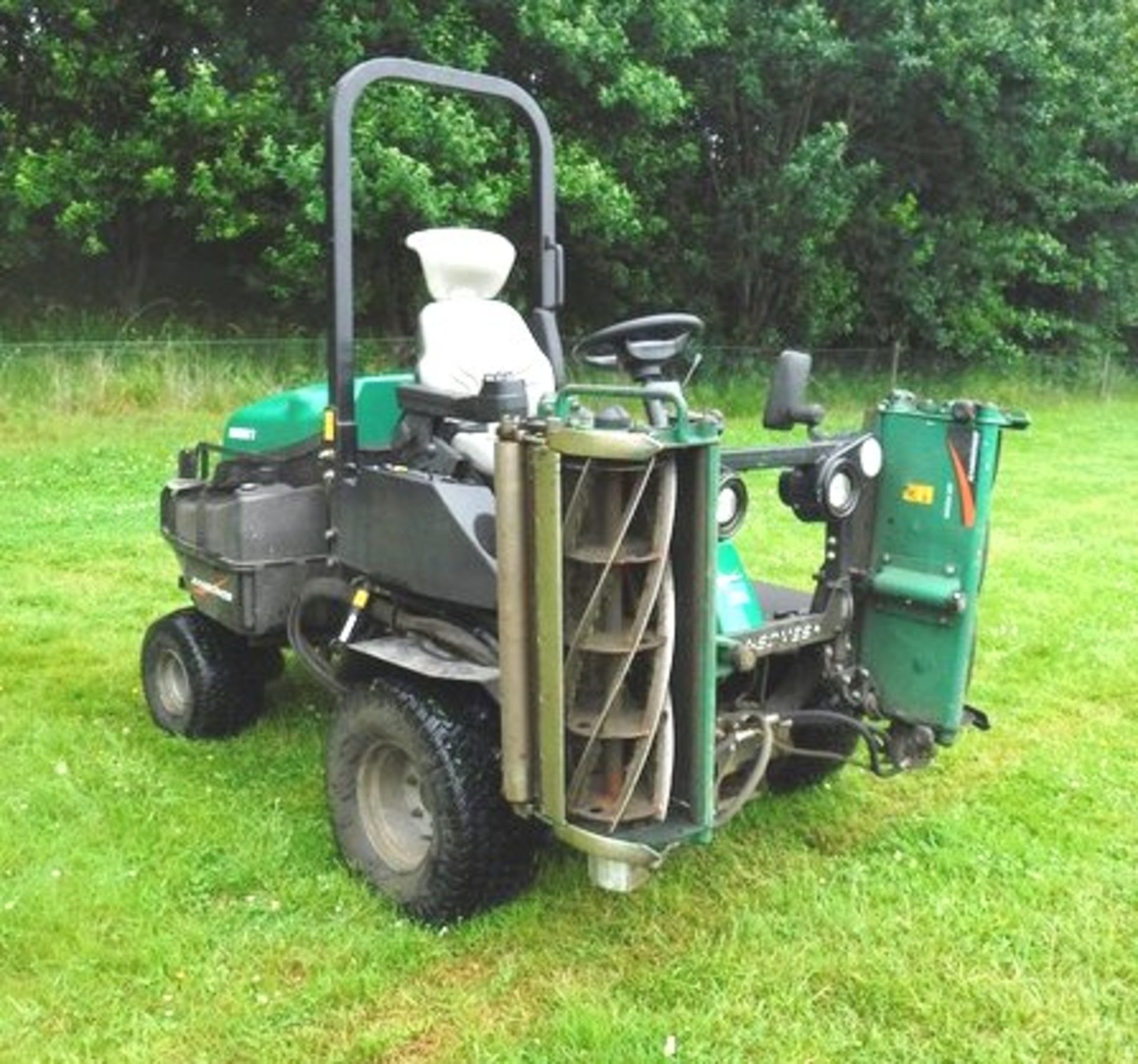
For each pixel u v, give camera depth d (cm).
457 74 373
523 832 316
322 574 385
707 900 334
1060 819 391
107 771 404
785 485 346
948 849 365
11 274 1509
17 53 1324
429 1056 271
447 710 314
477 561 311
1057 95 1566
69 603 610
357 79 350
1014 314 1791
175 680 448
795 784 404
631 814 283
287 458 413
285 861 349
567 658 278
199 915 323
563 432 262
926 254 1623
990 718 479
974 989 294
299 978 298
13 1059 265
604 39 1254
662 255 1609
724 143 1600
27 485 921
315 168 1157
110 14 1305
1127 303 1955
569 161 1306
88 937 308
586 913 325
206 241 1411
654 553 273
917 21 1495
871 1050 273
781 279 1667
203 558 412
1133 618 624
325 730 446
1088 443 1381
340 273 351
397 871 329
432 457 359
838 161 1474
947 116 1516
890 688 355
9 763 412
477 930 315
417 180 1153
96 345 1270
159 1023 279
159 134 1271
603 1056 268
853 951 309
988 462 333
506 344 386
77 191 1297
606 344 345
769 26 1460
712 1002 288
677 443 266
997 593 669
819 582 351
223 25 1295
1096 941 315
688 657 281
